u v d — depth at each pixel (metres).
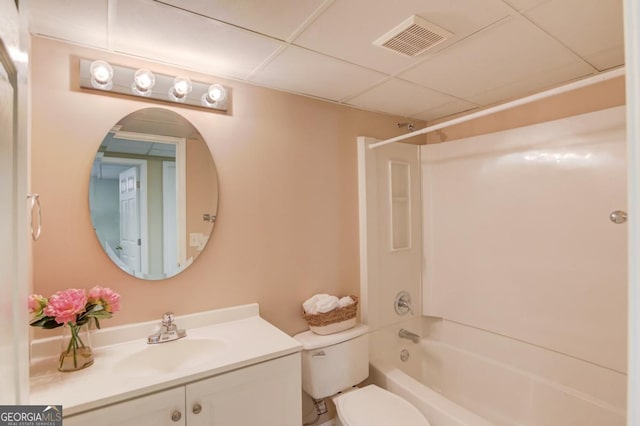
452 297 2.45
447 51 1.52
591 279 1.77
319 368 1.79
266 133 1.90
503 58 1.59
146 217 1.55
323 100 2.13
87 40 1.37
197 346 1.51
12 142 0.64
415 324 2.55
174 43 1.41
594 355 1.76
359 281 2.29
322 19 1.25
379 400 1.76
